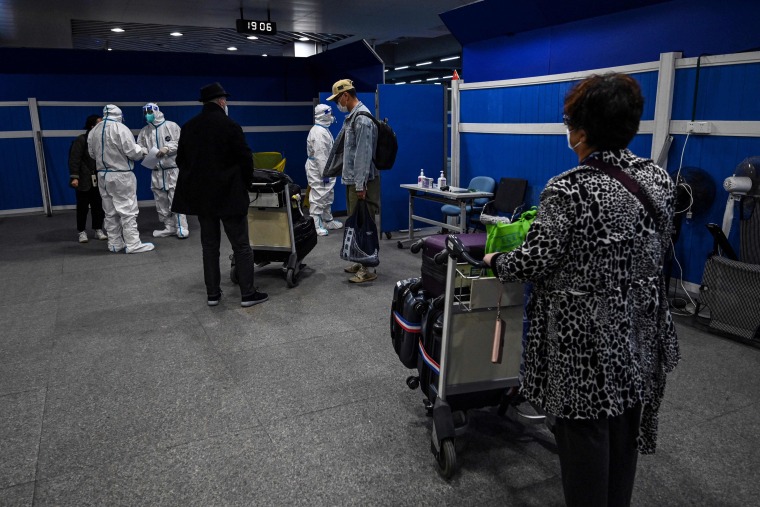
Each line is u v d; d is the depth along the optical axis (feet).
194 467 7.02
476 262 5.72
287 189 13.80
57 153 27.45
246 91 30.27
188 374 9.61
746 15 11.72
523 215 6.14
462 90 19.52
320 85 30.89
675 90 12.85
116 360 10.20
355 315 12.36
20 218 26.03
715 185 12.28
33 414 8.34
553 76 15.92
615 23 14.56
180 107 29.27
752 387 8.93
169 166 20.51
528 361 4.85
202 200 12.01
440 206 21.70
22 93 26.61
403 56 53.72
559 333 4.48
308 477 6.81
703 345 10.57
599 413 4.36
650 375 4.67
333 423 8.02
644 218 4.32
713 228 11.09
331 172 14.55
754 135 11.46
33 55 26.32
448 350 6.59
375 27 35.94
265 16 31.12
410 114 20.29
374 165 13.89
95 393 8.97
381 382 9.25
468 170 19.89
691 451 7.25
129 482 6.74
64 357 10.36
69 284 15.06
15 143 26.68
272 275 15.58
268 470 6.96
